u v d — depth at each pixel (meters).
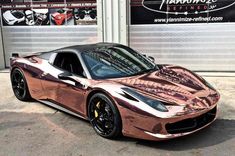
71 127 4.63
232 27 7.59
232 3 7.46
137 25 8.04
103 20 8.05
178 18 7.80
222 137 4.09
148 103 3.69
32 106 5.70
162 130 3.64
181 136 3.83
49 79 5.08
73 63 4.81
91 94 4.29
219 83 6.83
